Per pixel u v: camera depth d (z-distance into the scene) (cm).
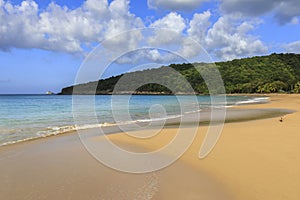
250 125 1238
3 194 484
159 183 534
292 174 537
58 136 1091
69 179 561
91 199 463
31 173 601
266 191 466
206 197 463
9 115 2038
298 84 9462
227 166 615
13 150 829
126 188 511
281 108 2558
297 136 899
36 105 3356
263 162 621
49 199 464
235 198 452
